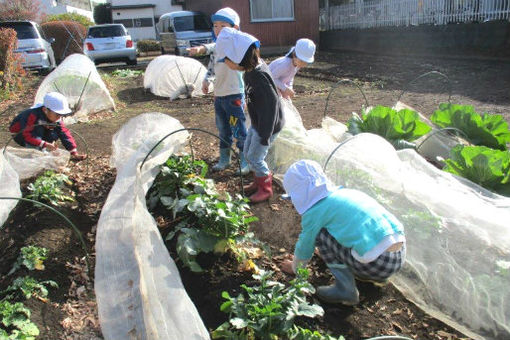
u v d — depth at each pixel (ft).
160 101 31.63
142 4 114.01
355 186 11.91
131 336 7.71
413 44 47.73
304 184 9.03
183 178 13.06
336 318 9.21
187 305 8.21
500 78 31.71
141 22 115.24
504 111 23.08
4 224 12.43
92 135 22.39
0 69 34.06
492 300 8.60
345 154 12.64
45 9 96.17
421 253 9.84
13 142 20.54
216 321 9.05
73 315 9.36
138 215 9.77
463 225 9.53
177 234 11.51
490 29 39.24
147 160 12.15
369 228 8.54
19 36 44.65
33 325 8.76
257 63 12.16
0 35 33.76
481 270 8.91
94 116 26.96
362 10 58.08
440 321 9.21
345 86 33.91
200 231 10.61
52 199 13.34
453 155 13.43
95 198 14.23
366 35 54.70
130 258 8.89
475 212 9.65
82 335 8.75
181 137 14.34
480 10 41.50
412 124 15.93
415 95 28.78
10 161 14.79
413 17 49.85
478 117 15.62
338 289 9.30
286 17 60.03
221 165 15.93
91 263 11.07
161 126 15.20
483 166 12.37
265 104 12.13
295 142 14.93
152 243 9.41
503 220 9.30
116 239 9.46
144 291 8.07
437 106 25.29
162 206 12.87
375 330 8.96
